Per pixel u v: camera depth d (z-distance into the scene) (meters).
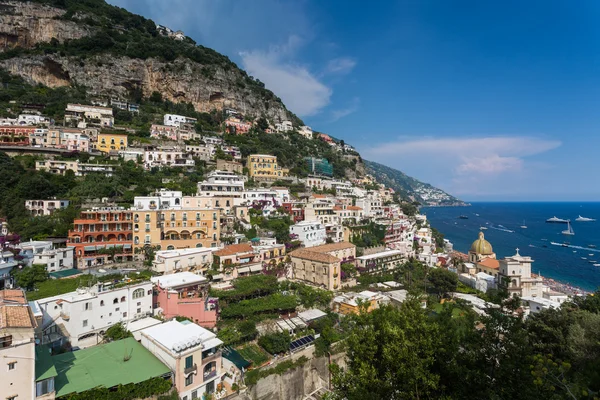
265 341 56.62
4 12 176.88
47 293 54.59
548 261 161.75
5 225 77.38
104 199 95.00
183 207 89.75
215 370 43.59
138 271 68.81
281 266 84.75
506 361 27.56
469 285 99.69
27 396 31.02
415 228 157.25
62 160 111.31
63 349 44.16
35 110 141.75
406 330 34.03
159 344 41.03
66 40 185.25
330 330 62.31
